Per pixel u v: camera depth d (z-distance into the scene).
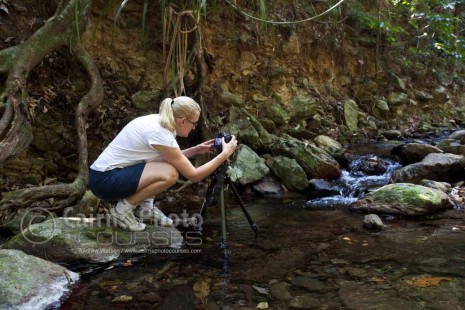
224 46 4.62
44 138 3.08
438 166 3.30
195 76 3.90
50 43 3.07
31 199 2.42
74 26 3.16
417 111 6.66
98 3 3.73
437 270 1.84
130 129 2.06
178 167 2.04
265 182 3.54
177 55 3.62
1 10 3.14
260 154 4.04
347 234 2.38
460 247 2.10
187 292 1.74
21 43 3.04
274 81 5.01
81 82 3.38
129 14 3.92
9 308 1.57
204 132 3.68
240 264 2.02
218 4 4.41
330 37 5.75
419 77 6.91
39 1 3.38
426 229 2.39
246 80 4.77
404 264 1.92
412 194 2.72
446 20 6.69
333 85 5.79
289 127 4.73
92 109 3.12
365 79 6.13
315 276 1.84
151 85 3.88
